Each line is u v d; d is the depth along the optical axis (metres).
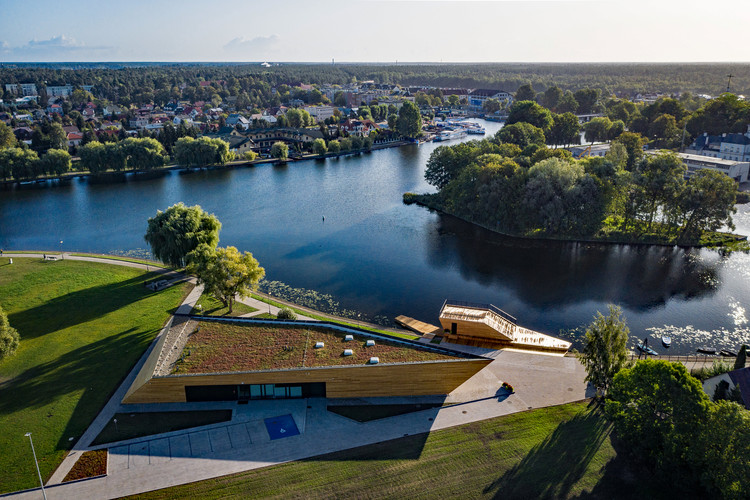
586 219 117.12
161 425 55.19
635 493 45.31
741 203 147.12
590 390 60.97
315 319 79.12
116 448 51.50
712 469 42.66
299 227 132.25
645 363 49.19
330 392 59.78
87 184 181.12
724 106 199.88
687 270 102.00
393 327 79.75
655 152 177.62
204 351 62.31
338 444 52.25
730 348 74.19
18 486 46.56
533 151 160.25
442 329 77.75
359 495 45.59
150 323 78.06
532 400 59.25
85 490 46.16
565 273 101.00
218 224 101.62
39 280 94.25
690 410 44.84
